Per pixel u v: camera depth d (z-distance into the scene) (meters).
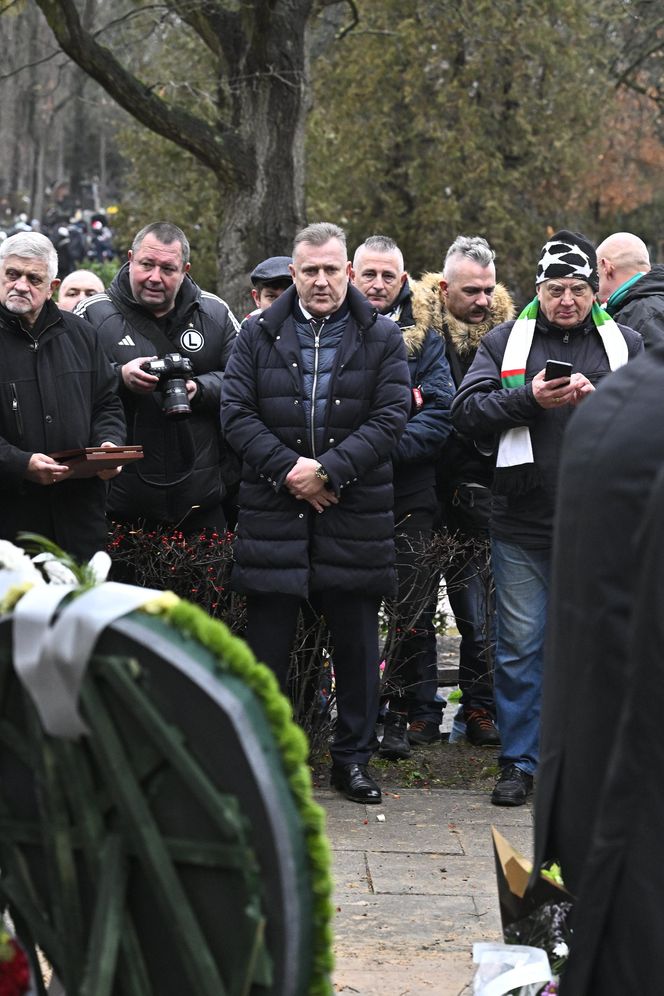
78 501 5.62
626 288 6.55
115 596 2.50
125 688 2.41
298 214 16.45
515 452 5.87
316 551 5.88
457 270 6.78
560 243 5.89
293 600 5.94
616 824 2.46
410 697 6.96
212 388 6.33
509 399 5.80
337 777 6.10
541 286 5.95
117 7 20.73
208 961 2.42
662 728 2.40
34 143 42.88
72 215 45.12
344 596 5.93
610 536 2.59
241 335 5.98
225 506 6.88
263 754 2.38
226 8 16.34
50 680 2.48
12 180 47.59
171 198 26.81
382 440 5.80
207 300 6.64
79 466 5.30
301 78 16.31
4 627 2.60
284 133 16.28
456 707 8.71
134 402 6.27
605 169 31.23
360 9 25.66
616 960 2.46
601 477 2.62
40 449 5.57
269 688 2.43
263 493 5.88
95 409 5.80
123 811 2.45
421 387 6.62
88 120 53.03
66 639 2.45
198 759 2.40
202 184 26.02
